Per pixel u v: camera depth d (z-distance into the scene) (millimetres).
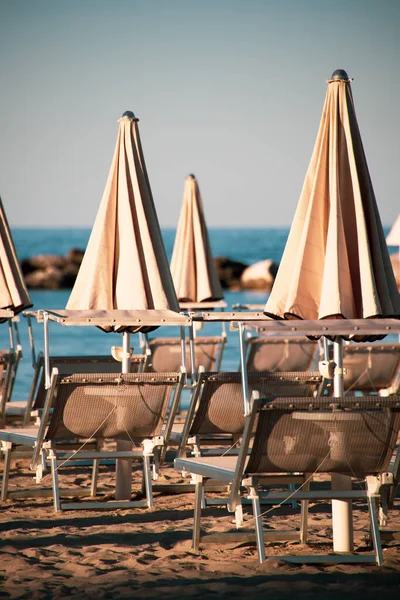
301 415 13336
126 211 19766
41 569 13758
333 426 13492
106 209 19859
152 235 19938
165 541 15758
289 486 20719
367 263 14164
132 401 17984
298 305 14195
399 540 15750
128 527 17000
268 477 14188
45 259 179000
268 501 19156
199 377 17547
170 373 18047
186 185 36438
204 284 35531
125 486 20062
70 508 18344
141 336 30000
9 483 22406
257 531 13812
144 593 12328
